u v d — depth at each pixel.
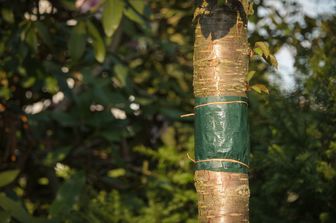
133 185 4.44
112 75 4.58
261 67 3.46
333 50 3.10
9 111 3.98
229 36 2.01
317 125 3.05
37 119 4.09
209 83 2.01
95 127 4.42
